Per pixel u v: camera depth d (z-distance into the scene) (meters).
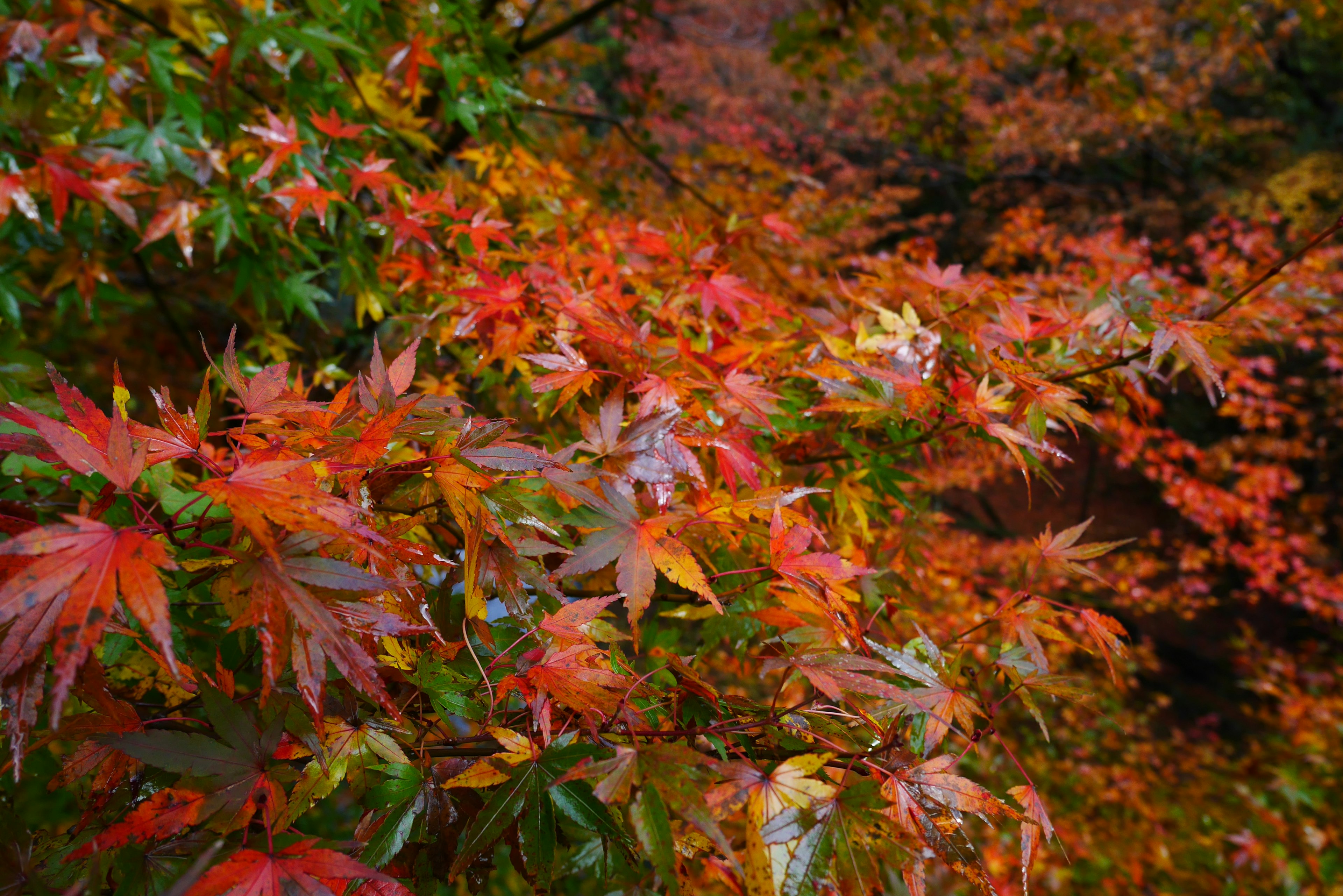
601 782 0.84
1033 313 1.86
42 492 1.65
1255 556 8.06
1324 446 9.51
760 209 4.38
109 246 3.28
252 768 0.90
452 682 1.03
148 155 2.37
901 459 2.13
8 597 0.66
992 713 1.18
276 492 0.80
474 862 1.01
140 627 1.17
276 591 0.78
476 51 2.98
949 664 1.30
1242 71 11.48
